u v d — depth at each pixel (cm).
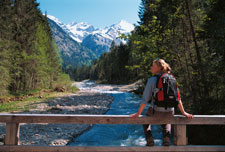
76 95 2802
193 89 820
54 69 3812
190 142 740
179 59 857
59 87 3356
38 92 2684
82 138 857
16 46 2689
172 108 279
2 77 2052
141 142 805
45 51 3475
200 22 827
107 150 307
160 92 268
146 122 302
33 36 3114
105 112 1527
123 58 7456
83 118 306
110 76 9000
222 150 308
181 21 862
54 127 1005
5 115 302
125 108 1727
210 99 730
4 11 2603
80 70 17712
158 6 877
